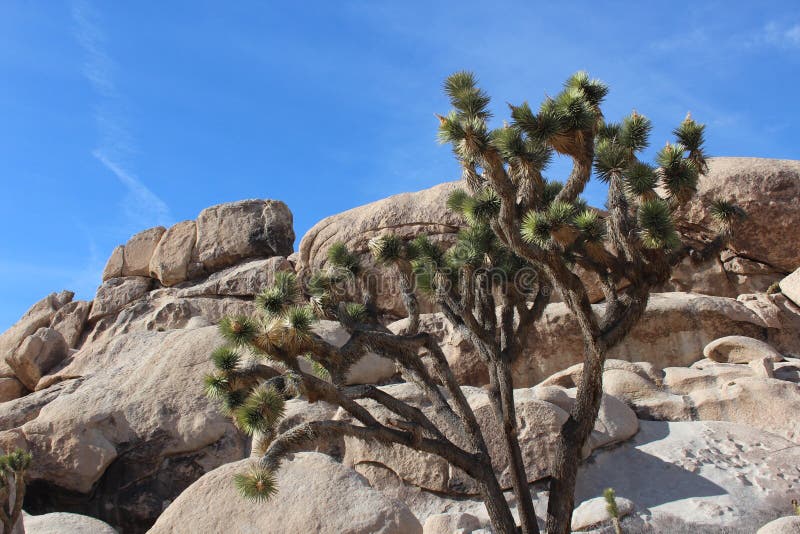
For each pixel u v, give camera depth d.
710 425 13.20
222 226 20.66
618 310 9.50
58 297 20.91
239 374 8.75
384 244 10.51
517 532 9.45
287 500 10.34
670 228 8.83
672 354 15.80
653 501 11.59
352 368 14.54
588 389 9.35
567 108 8.87
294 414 13.27
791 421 13.07
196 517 10.38
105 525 11.05
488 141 8.56
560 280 9.03
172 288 20.20
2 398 17.61
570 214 8.71
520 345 10.20
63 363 18.16
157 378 14.23
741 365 14.79
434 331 16.47
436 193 18.89
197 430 13.31
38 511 12.92
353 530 9.89
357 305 10.35
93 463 12.89
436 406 9.80
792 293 16.44
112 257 21.09
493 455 12.37
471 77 9.51
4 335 20.02
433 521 11.12
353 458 12.73
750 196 17.45
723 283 17.55
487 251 10.19
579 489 12.15
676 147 9.44
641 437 13.19
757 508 11.06
